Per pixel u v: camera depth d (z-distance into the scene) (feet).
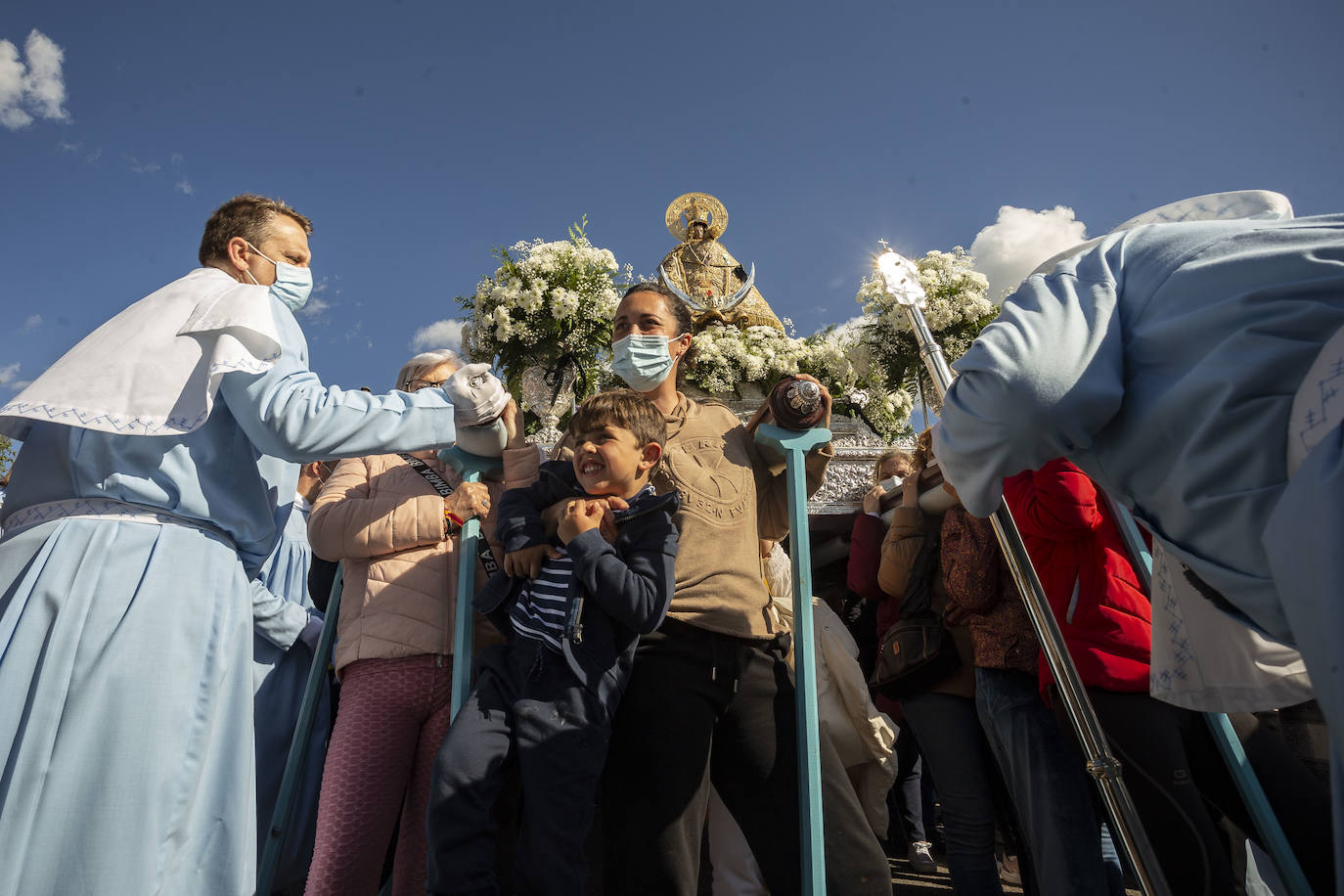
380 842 6.95
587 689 5.92
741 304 19.77
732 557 6.96
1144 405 4.04
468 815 5.45
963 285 16.49
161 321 6.18
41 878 4.82
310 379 6.54
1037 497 7.58
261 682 9.35
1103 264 4.46
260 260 7.38
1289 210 4.78
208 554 6.07
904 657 9.04
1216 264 3.90
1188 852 6.57
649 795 6.13
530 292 15.07
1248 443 3.58
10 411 5.57
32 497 5.93
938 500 10.03
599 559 6.03
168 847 5.33
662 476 7.32
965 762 8.61
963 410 4.55
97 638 5.37
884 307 16.60
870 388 16.52
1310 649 2.96
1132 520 7.63
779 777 6.66
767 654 6.95
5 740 5.01
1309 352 3.43
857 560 11.91
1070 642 7.28
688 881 6.00
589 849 8.71
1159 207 5.24
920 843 12.42
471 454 7.84
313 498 11.64
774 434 7.33
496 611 6.55
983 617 8.32
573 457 7.04
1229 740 6.79
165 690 5.44
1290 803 6.87
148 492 5.88
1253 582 3.80
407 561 7.78
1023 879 8.76
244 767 5.93
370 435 6.45
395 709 7.32
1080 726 5.75
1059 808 7.30
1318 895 6.68
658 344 8.16
